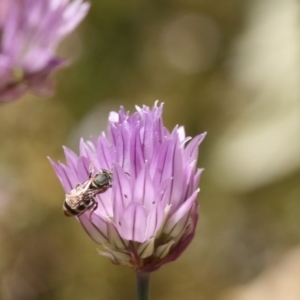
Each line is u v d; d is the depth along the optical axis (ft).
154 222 0.82
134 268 0.84
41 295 1.73
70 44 1.92
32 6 1.00
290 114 1.16
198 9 1.92
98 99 1.94
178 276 1.72
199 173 0.84
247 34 1.32
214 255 1.77
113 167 0.82
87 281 1.74
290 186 1.24
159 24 1.97
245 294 1.27
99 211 0.84
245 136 1.22
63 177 0.84
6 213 1.72
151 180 0.82
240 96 1.46
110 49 1.96
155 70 1.95
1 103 1.01
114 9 1.91
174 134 0.82
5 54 1.00
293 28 1.23
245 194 1.30
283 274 1.25
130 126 0.82
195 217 0.84
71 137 1.87
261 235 1.74
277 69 1.21
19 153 1.82
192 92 1.86
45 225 1.76
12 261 1.72
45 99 1.89
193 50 1.93
